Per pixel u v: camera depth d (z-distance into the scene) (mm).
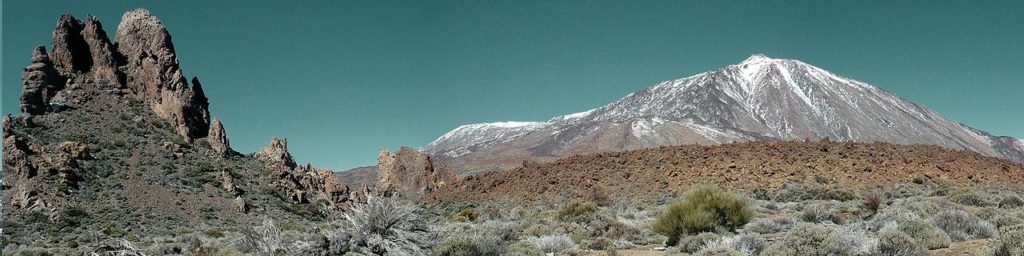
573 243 19719
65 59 62594
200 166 55344
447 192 67375
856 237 12938
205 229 42938
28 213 39406
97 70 63469
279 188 57312
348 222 14336
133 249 14375
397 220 14195
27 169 43688
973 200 34594
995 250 10320
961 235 15602
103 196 45469
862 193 46812
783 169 53094
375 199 14133
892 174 51125
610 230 22672
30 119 51906
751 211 22453
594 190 53750
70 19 65000
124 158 52312
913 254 12266
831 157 55031
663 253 17469
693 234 20188
